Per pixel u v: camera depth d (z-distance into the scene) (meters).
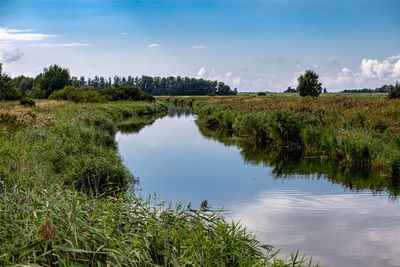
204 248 4.23
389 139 12.50
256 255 4.70
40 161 8.48
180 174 10.94
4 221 3.84
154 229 4.64
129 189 8.70
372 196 8.62
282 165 12.45
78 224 4.11
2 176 6.28
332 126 14.84
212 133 22.98
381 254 5.47
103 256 3.96
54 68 61.97
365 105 22.61
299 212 7.40
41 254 3.57
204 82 167.25
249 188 9.27
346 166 12.07
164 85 167.50
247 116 20.17
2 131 10.79
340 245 5.77
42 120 14.18
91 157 8.99
